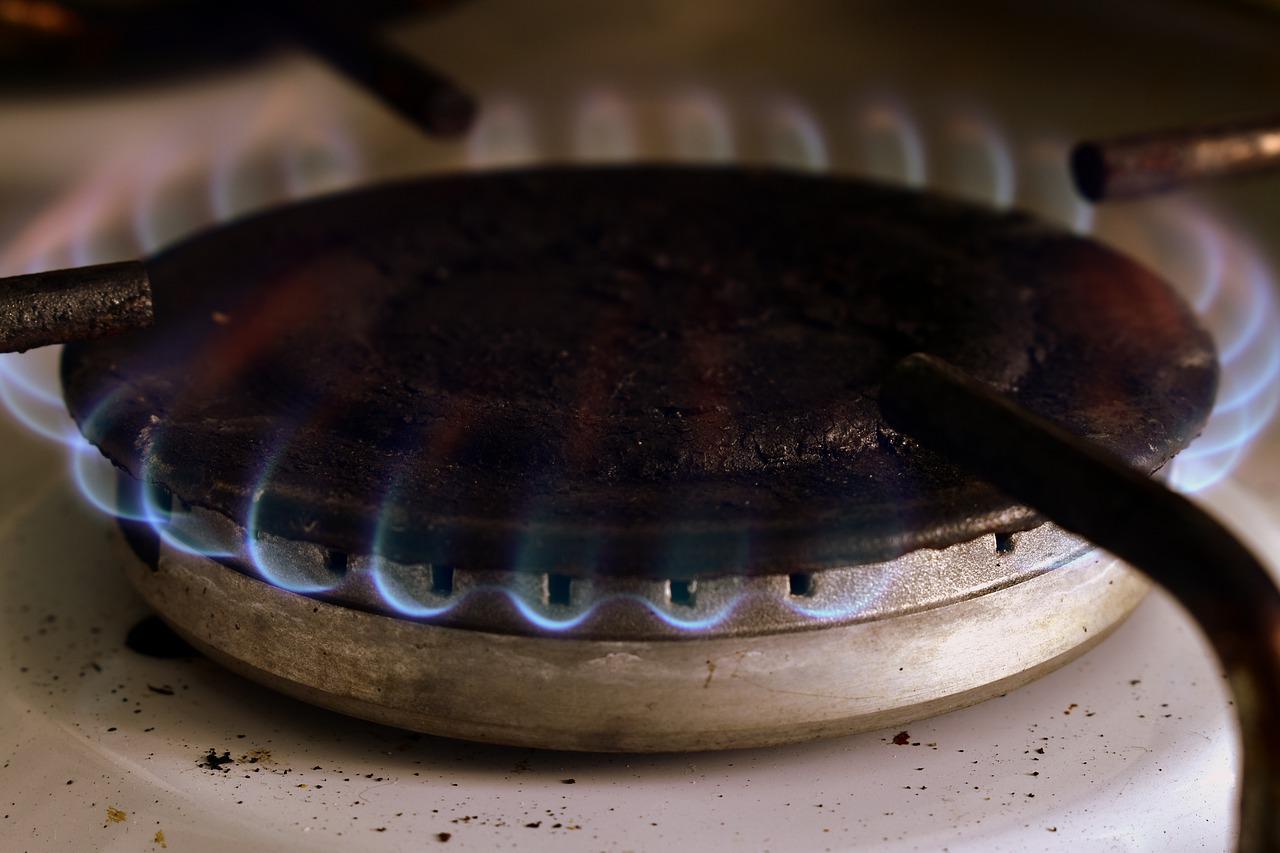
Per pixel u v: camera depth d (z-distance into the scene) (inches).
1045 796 7.5
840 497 7.2
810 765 7.7
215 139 12.6
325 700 7.6
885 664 7.4
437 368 8.0
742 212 9.5
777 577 7.2
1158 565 6.5
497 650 7.3
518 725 7.4
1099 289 8.5
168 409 7.7
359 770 7.7
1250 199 12.8
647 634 7.2
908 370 7.0
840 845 7.3
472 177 9.9
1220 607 6.4
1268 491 9.3
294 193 12.5
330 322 8.3
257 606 7.5
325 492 7.2
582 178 9.9
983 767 7.6
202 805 7.5
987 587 7.4
